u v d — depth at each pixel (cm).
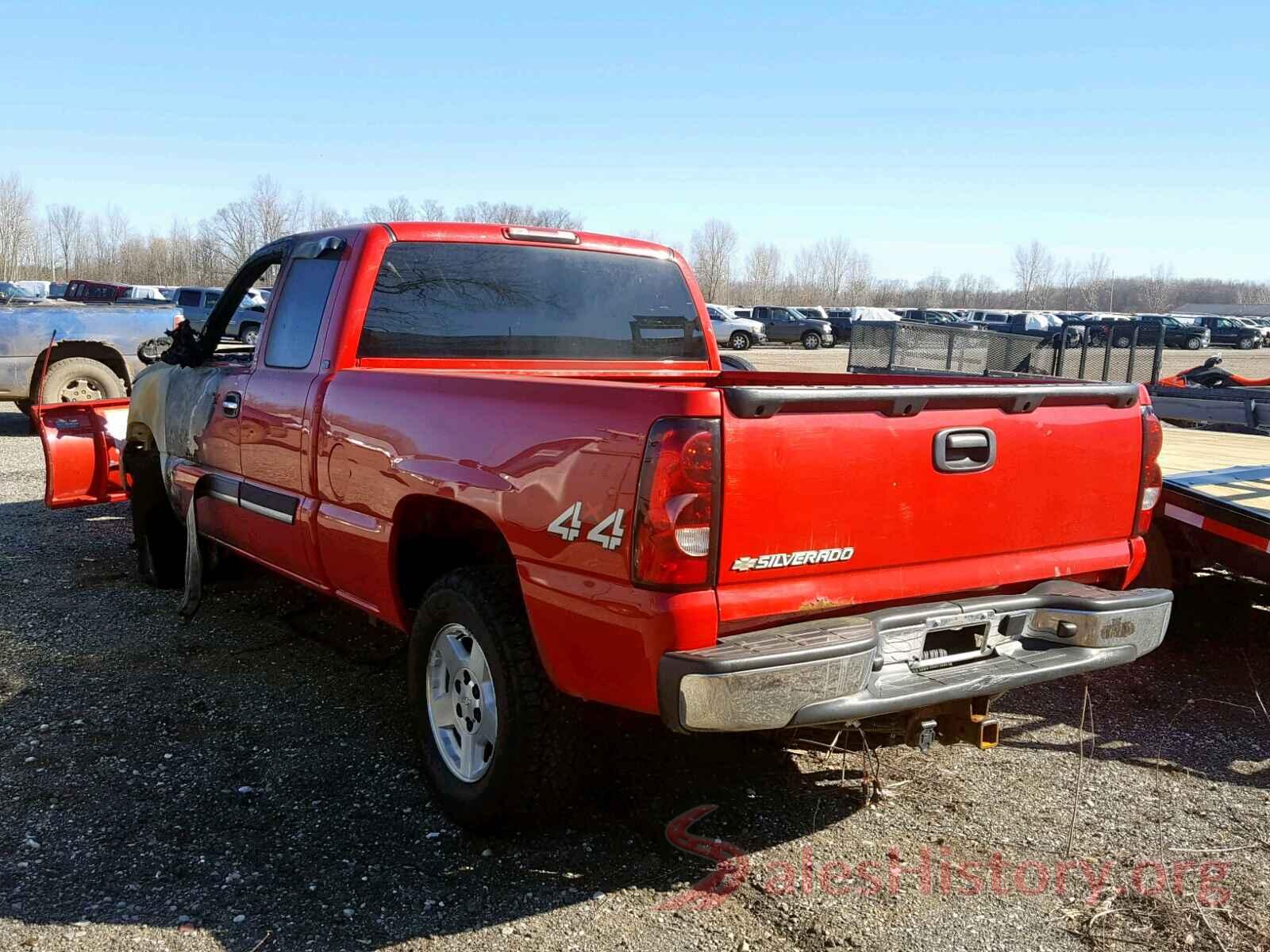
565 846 330
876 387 288
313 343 419
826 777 383
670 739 407
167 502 590
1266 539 444
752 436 271
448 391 339
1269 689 479
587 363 467
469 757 338
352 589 401
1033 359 1232
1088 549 347
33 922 285
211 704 440
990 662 317
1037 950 282
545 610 297
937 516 306
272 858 321
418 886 307
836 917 295
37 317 1149
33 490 926
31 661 488
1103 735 429
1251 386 1148
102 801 355
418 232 417
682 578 267
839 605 291
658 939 283
